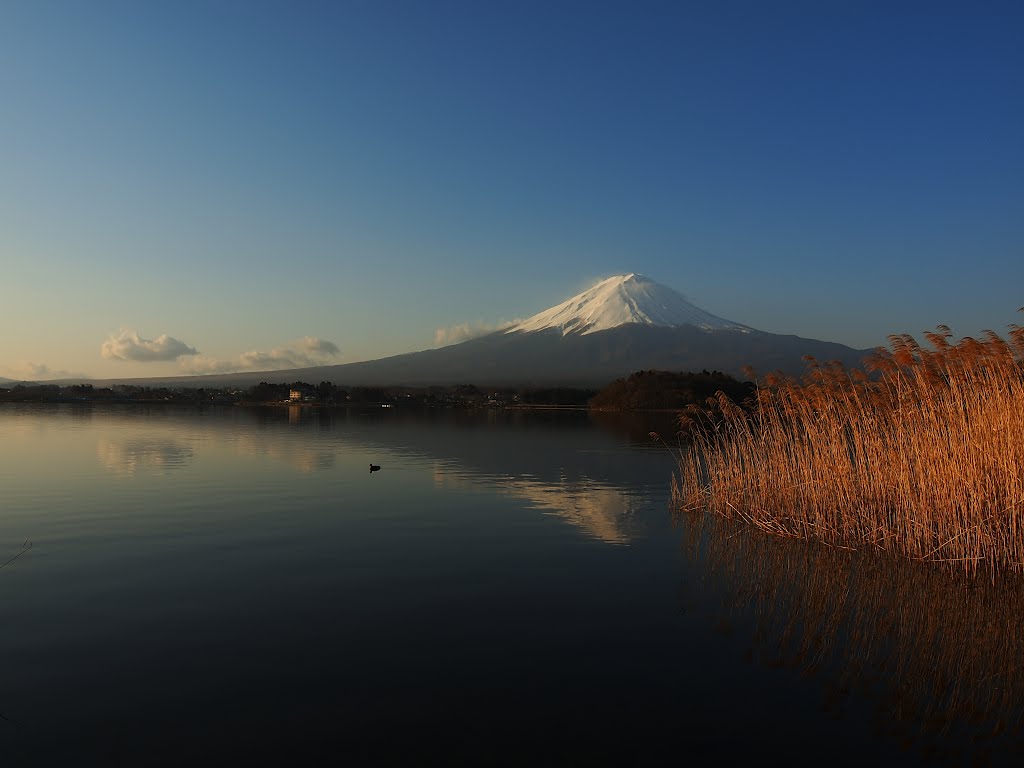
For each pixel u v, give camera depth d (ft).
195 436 171.01
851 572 44.45
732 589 40.57
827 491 54.75
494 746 22.77
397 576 42.78
